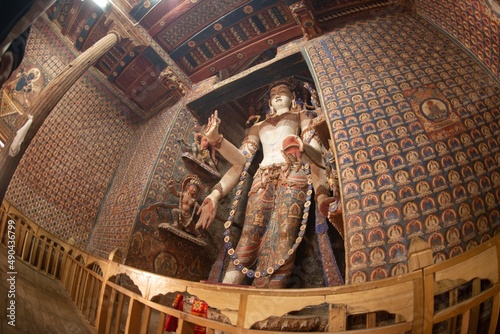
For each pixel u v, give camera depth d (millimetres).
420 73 5789
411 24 6754
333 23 7680
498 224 4113
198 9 8250
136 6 8242
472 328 3238
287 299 3861
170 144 8219
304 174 7379
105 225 7871
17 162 4910
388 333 3293
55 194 7742
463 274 3164
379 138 5273
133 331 4551
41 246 6012
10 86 7500
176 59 9023
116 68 8922
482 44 5344
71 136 8328
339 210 5398
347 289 3658
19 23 1796
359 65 6367
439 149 4871
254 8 8078
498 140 4652
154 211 7496
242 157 7988
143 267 6961
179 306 5188
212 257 7988
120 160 9062
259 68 8016
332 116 5836
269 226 7113
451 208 4398
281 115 8227
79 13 8359
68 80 6180
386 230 4539
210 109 8852
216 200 7707
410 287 3355
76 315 5113
